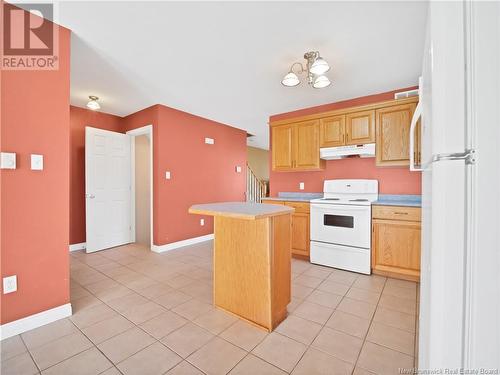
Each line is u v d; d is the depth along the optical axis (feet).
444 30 1.72
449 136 1.71
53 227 6.05
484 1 1.59
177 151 12.86
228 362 4.68
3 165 5.28
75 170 12.31
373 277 8.81
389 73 8.77
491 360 1.59
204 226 14.42
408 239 8.33
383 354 4.89
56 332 5.60
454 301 1.70
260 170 29.73
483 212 1.61
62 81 6.23
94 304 6.88
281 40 6.89
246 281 6.01
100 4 5.48
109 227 12.70
